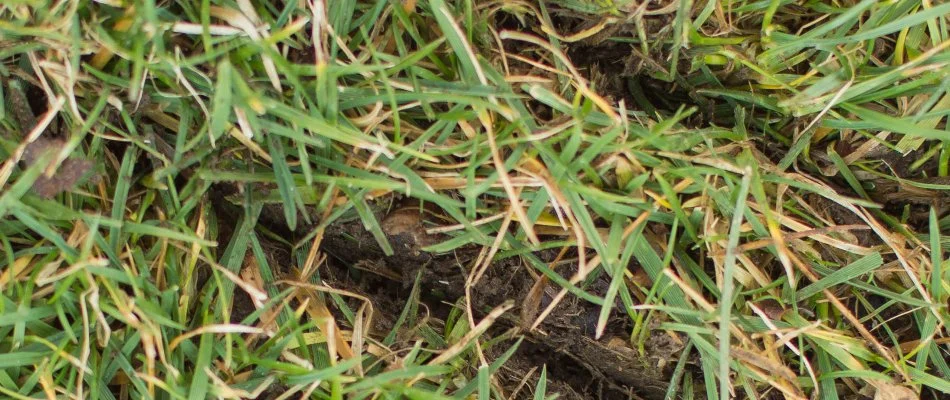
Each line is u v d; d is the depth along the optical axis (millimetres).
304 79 514
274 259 532
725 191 530
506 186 512
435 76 521
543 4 527
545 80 521
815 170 541
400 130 522
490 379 538
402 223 527
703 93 539
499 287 535
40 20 500
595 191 514
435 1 509
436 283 539
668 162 527
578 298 535
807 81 532
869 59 530
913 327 545
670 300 531
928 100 523
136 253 516
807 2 532
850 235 540
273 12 516
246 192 520
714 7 525
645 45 528
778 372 529
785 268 520
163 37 505
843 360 536
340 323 536
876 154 538
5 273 506
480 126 523
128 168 514
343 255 540
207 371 512
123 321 516
